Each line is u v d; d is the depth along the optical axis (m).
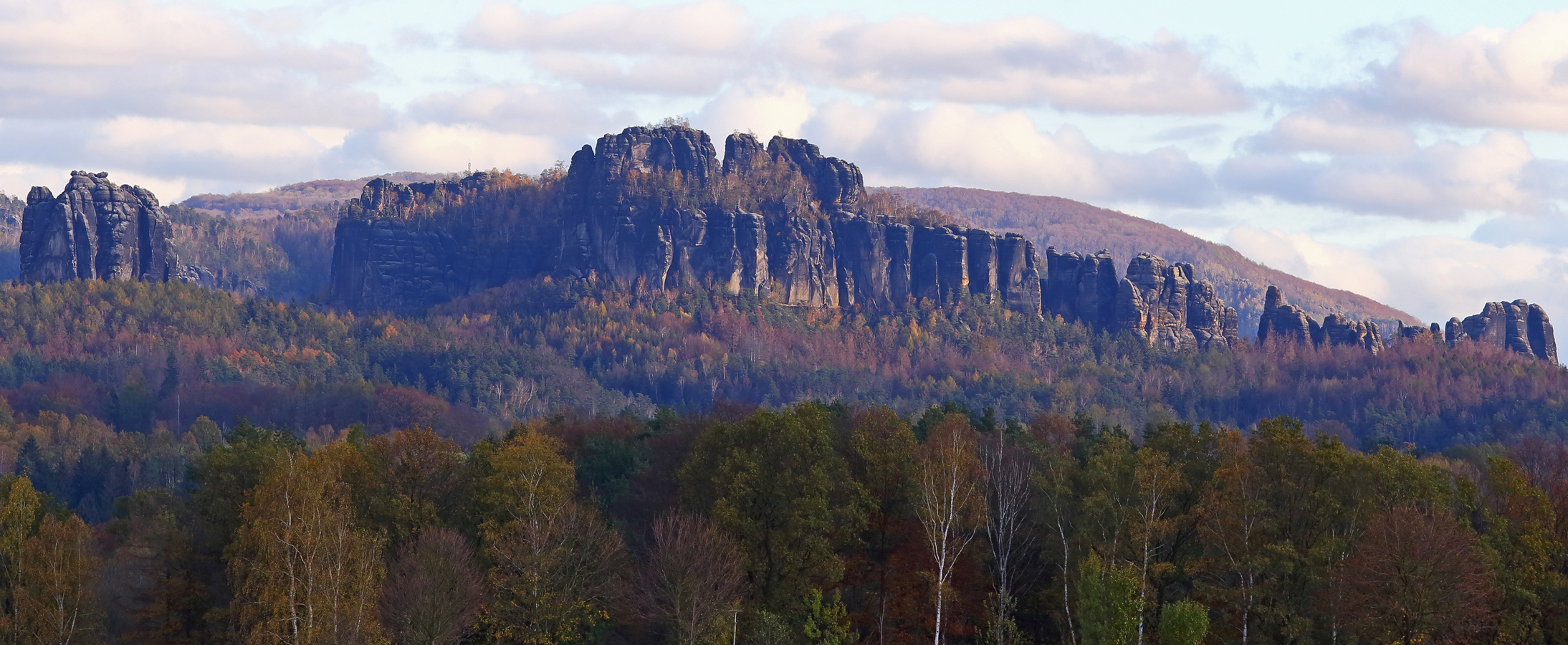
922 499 133.00
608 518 146.25
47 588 120.06
